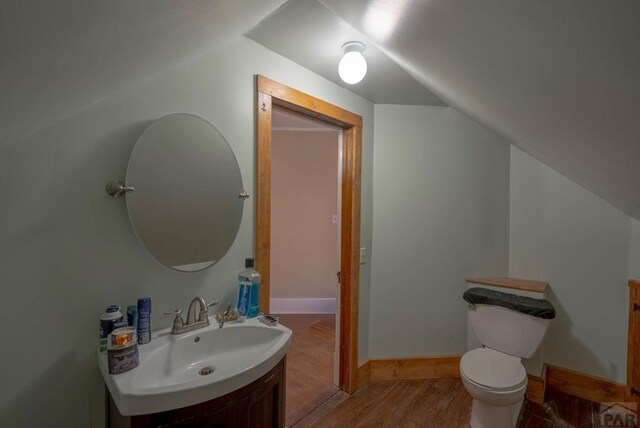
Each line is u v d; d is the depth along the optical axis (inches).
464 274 94.5
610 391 81.3
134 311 43.9
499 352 77.4
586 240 84.5
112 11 21.6
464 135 93.9
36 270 38.0
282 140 147.0
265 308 62.8
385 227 92.1
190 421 35.4
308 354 106.8
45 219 38.4
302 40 59.1
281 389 48.2
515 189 95.2
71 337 40.7
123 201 45.0
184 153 51.0
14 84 23.2
